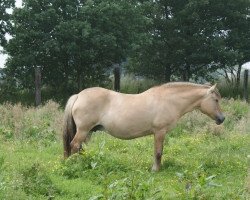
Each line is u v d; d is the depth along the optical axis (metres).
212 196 7.75
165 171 10.41
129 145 13.26
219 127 14.91
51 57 25.17
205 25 29.91
